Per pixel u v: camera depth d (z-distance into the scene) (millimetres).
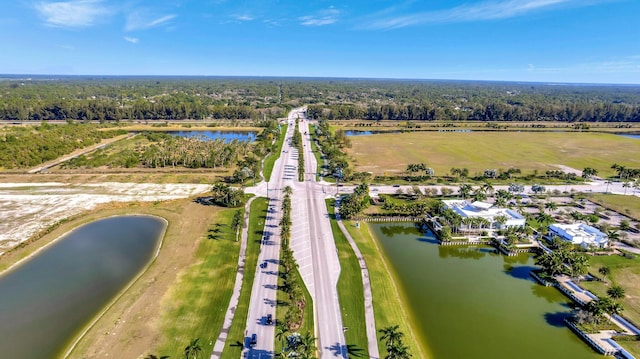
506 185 177000
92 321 79438
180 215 134375
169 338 72938
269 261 102688
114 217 134250
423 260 110938
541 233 123500
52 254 107938
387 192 165500
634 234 125562
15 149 199375
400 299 90438
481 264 109688
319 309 82875
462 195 155625
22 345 72312
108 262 103688
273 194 158500
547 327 81812
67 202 146000
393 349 62781
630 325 79938
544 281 98125
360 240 118312
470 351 73688
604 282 97438
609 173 199125
